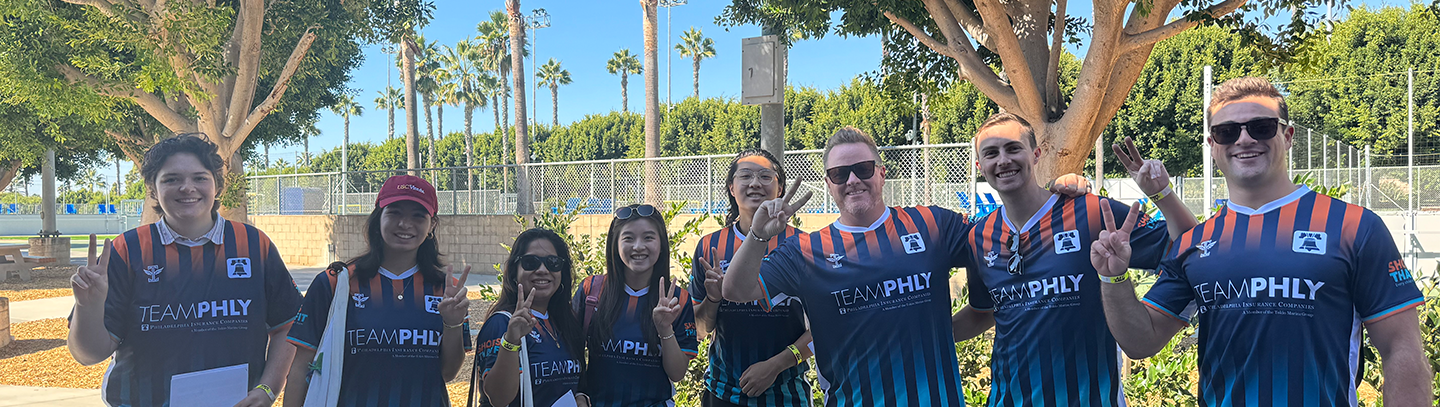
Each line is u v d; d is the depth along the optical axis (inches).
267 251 119.0
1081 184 114.3
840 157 118.1
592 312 135.2
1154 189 104.1
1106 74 253.1
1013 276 113.3
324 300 115.8
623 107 2423.7
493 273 690.2
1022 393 111.8
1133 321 100.5
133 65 471.8
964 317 129.6
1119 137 1076.5
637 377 129.0
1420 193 791.1
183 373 109.6
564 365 127.0
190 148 111.6
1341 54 1111.0
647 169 565.6
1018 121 114.7
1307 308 92.4
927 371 114.3
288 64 489.1
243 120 475.8
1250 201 99.0
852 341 117.1
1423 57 1056.2
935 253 118.1
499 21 1713.8
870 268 116.3
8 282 661.3
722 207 454.9
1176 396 161.6
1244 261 96.0
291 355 120.6
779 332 138.6
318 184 853.2
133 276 110.2
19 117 573.6
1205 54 999.0
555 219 218.5
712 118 1481.3
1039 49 284.2
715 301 134.0
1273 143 95.7
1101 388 109.3
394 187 114.0
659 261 134.0
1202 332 101.0
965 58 292.4
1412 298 91.0
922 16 315.0
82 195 3356.3
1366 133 1087.0
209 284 112.4
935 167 403.5
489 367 121.7
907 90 369.7
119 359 110.6
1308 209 95.4
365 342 113.7
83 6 435.5
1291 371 92.7
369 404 113.0
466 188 719.7
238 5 530.0
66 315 446.6
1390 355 90.8
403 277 117.1
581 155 1813.5
